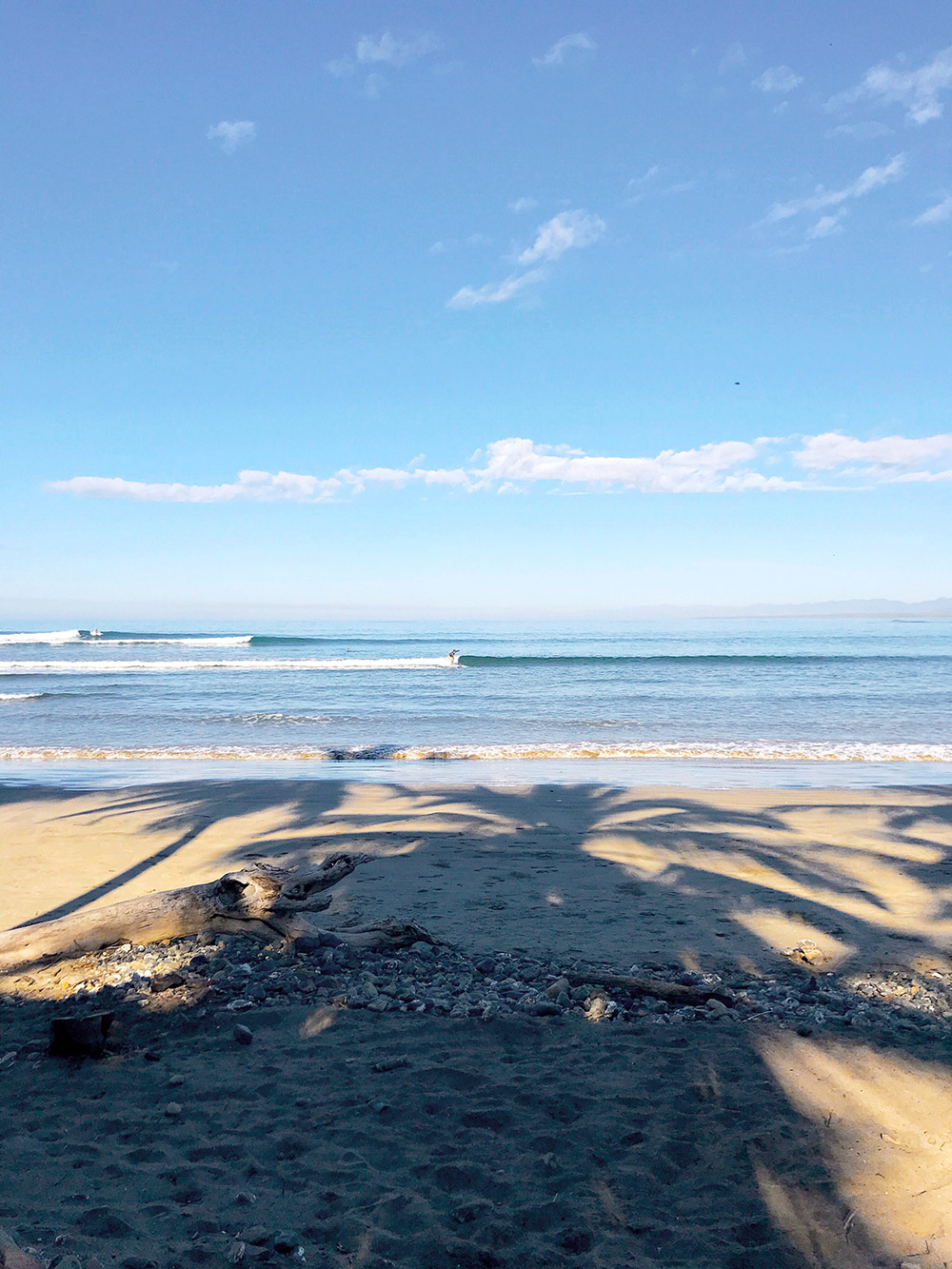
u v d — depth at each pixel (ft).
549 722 81.76
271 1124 11.85
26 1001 16.90
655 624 609.01
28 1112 12.33
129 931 18.95
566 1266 8.91
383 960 19.08
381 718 84.89
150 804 39.45
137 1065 13.91
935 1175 10.43
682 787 45.73
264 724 80.79
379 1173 10.64
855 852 29.78
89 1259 8.70
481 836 32.12
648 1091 12.66
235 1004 16.38
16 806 39.17
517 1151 11.13
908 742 67.67
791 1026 15.08
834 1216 9.69
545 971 18.16
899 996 16.79
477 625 523.29
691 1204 9.94
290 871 20.16
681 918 22.25
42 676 137.80
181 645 236.22
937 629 462.19
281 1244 9.10
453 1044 14.52
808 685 121.60
